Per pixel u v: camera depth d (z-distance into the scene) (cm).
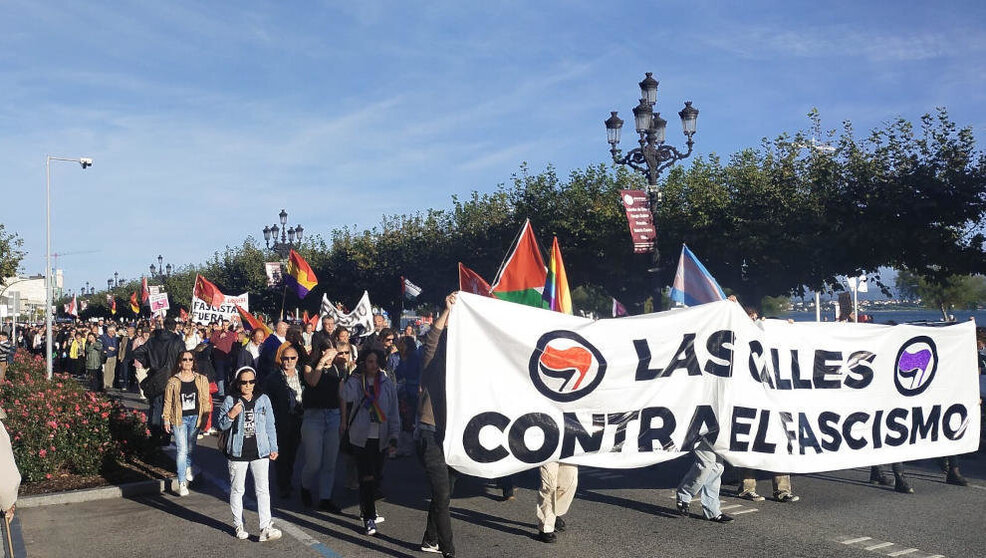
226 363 1750
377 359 798
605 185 2570
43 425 968
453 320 720
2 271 3403
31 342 4222
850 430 908
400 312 4025
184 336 1778
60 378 1548
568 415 754
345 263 4091
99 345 2416
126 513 852
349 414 800
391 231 3881
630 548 712
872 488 961
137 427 1091
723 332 832
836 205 1770
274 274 3034
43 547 725
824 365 899
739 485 930
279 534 749
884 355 939
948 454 972
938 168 1652
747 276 2070
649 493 938
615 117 1669
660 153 1636
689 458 1017
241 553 706
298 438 948
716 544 723
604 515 833
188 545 731
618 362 780
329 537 757
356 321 1747
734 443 824
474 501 913
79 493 907
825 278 1877
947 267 1670
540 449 736
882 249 1712
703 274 1020
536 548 715
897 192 1653
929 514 827
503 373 733
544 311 759
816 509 852
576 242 2522
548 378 749
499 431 721
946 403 977
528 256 996
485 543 733
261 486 746
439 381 716
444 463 695
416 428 714
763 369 859
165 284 6619
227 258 5688
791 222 1808
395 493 961
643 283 2386
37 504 883
